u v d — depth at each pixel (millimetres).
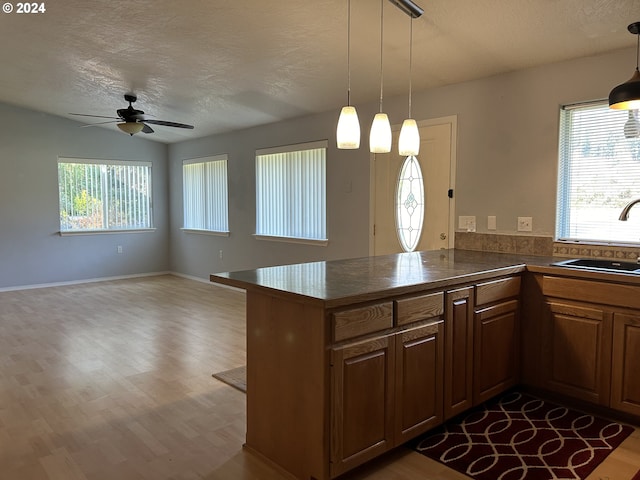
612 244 3242
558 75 3406
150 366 3670
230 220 6879
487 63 3527
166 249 8383
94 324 4926
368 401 2158
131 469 2264
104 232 7637
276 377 2238
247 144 6465
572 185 3461
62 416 2820
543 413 2852
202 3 3166
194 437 2574
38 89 5715
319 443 2025
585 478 2178
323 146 5270
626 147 3199
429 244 4234
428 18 2959
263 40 3613
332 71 4043
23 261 6926
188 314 5367
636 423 2713
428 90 4172
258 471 2250
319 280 2350
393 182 4496
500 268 2830
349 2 2918
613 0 2586
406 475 2225
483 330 2766
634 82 2527
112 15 3492
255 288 2244
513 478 2184
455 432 2621
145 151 8023
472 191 3908
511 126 3658
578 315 2824
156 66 4426
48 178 7070
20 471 2244
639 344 2598
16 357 3881
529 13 2803
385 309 2189
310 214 5535
